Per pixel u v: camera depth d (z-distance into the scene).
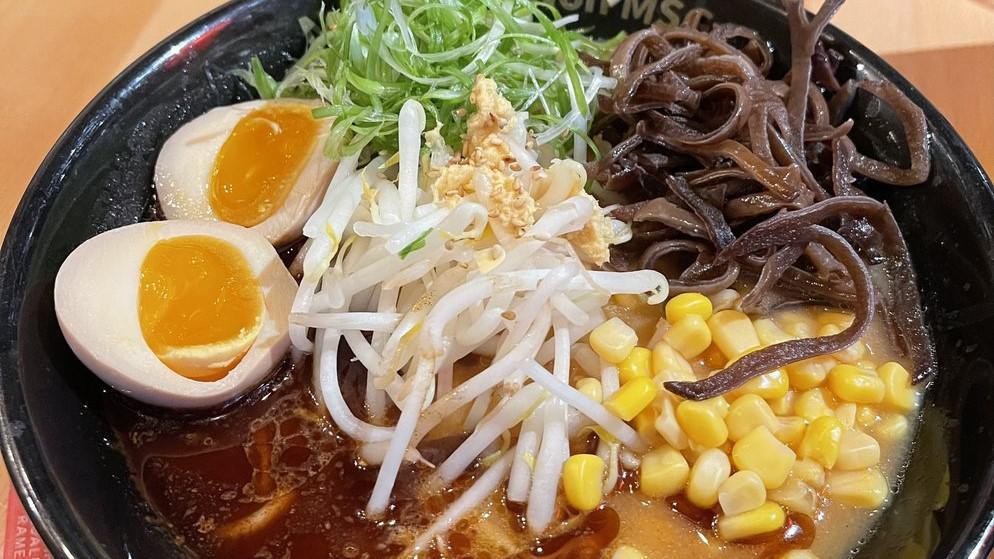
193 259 0.17
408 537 0.15
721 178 0.19
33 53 0.25
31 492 0.12
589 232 0.17
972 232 0.17
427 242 0.17
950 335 0.17
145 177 0.19
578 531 0.15
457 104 0.20
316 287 0.18
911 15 0.28
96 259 0.16
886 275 0.18
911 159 0.19
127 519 0.14
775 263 0.18
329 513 0.15
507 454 0.16
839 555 0.15
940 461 0.16
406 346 0.16
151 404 0.16
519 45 0.21
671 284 0.18
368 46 0.19
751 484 0.15
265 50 0.21
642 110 0.20
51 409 0.14
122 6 0.26
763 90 0.19
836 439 0.16
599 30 0.24
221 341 0.16
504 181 0.17
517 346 0.16
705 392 0.15
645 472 0.16
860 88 0.20
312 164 0.20
